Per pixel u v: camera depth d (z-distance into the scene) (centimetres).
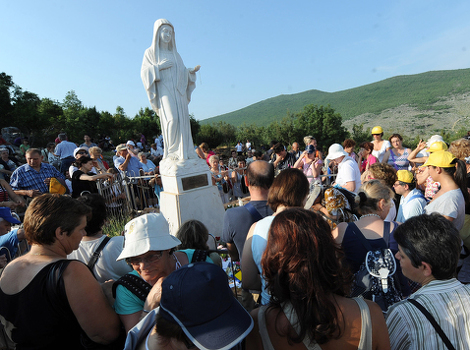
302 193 221
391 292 193
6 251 283
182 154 589
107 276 249
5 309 172
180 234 291
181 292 122
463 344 151
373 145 774
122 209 726
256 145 4841
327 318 120
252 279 226
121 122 4222
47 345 172
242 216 268
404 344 160
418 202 353
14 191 544
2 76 3070
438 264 160
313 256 127
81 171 570
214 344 117
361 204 235
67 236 188
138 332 147
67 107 3688
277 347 133
